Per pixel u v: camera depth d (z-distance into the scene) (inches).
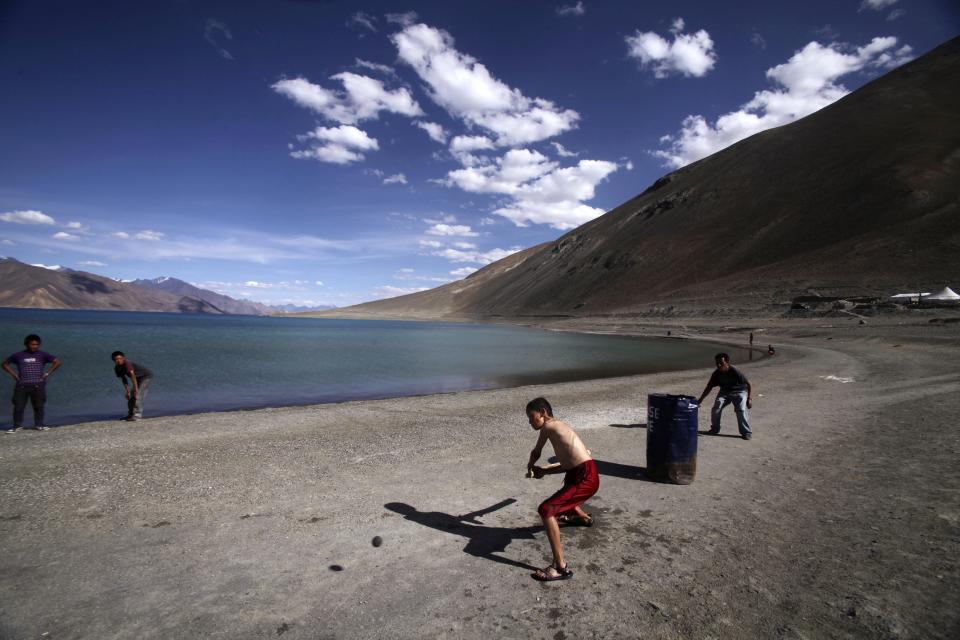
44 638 123.3
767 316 2369.6
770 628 126.0
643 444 338.3
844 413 417.1
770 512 206.7
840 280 2486.5
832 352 1077.8
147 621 131.1
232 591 146.5
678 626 127.9
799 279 2726.4
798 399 494.3
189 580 153.0
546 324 4325.8
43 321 4308.6
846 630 124.3
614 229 6422.2
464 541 182.4
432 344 1881.2
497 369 994.1
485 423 417.7
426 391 695.7
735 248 3878.0
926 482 235.8
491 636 124.8
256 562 165.0
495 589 148.0
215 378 844.6
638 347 1659.7
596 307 4498.0
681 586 148.6
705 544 177.8
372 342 1993.1
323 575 156.4
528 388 649.6
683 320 2802.7
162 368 986.7
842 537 179.6
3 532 189.8
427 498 229.1
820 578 151.2
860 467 264.5
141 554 171.0
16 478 259.8
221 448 327.3
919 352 939.3
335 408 497.7
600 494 233.1
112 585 149.9
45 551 173.2
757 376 695.7
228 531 190.9
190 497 230.2
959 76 4397.1
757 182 4761.3
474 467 281.6
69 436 366.6
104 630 127.0
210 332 2805.1
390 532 189.9
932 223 2645.2
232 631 126.7
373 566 162.4
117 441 349.4
